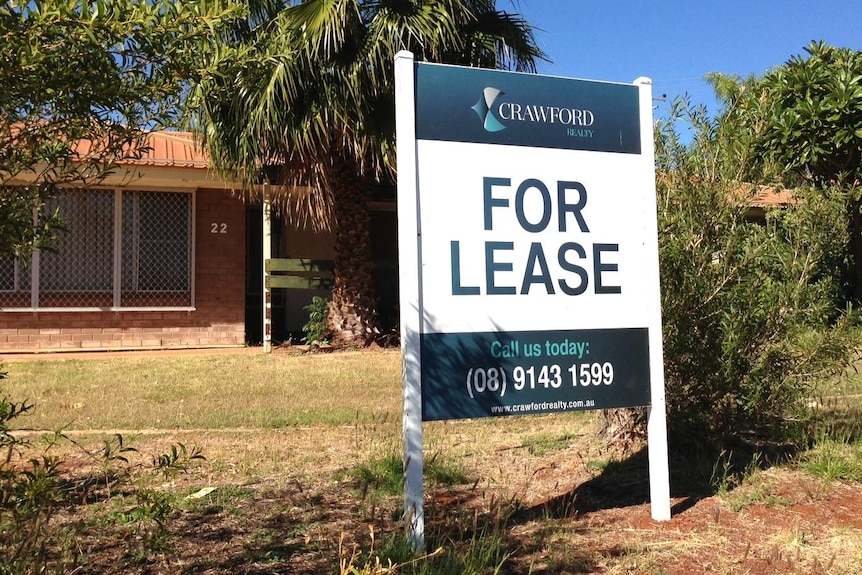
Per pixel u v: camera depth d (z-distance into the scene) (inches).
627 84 175.8
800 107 383.6
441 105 158.6
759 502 181.6
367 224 508.1
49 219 97.7
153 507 119.6
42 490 101.7
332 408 299.3
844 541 158.6
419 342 151.6
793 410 213.5
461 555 141.6
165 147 521.3
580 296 167.5
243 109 422.9
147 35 95.5
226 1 115.6
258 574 139.4
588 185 170.4
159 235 529.3
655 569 143.6
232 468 212.1
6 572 104.7
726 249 197.2
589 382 166.9
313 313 513.7
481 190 160.2
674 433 211.2
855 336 205.8
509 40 447.8
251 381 367.6
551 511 177.2
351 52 421.7
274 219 620.7
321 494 189.3
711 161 203.3
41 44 89.0
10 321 496.7
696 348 196.9
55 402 308.2
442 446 235.8
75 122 100.2
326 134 425.4
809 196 210.5
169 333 528.1
